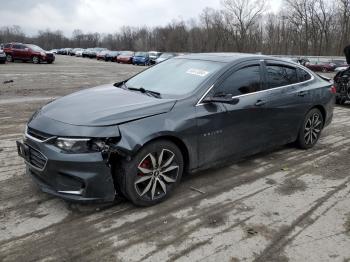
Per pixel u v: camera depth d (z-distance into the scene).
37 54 31.50
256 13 73.06
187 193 4.48
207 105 4.48
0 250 3.28
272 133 5.48
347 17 67.31
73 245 3.38
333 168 5.50
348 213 4.12
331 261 3.26
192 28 84.44
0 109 9.24
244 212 4.07
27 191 4.39
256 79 5.20
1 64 28.61
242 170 5.27
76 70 25.09
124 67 31.88
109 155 3.71
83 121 3.76
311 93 6.09
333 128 8.09
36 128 3.89
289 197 4.47
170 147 4.14
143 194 4.01
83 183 3.69
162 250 3.35
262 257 3.29
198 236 3.58
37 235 3.52
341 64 36.31
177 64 5.30
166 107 4.17
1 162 5.28
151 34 101.75
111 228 3.67
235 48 74.62
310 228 3.78
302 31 71.50
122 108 4.01
